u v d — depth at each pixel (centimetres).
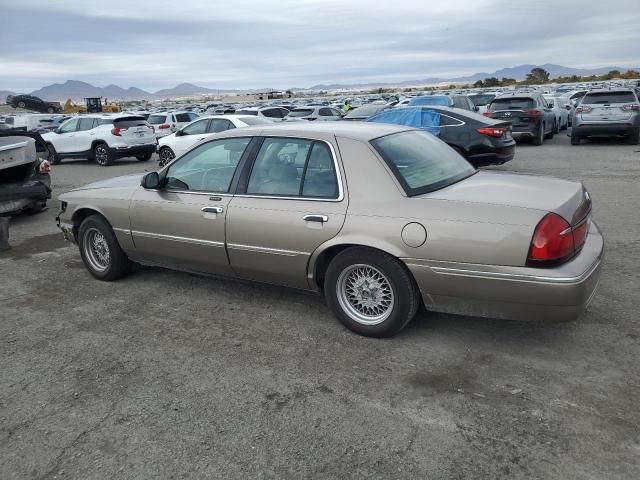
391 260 383
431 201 373
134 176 588
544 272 338
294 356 391
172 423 316
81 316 481
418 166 416
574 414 308
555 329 412
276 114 2558
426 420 309
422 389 341
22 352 414
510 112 1702
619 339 392
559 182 416
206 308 486
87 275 595
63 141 1834
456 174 438
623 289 481
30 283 577
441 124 1055
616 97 1617
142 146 1805
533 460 273
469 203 364
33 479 274
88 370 383
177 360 393
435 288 371
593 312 438
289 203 420
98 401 342
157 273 587
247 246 442
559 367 359
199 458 285
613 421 300
